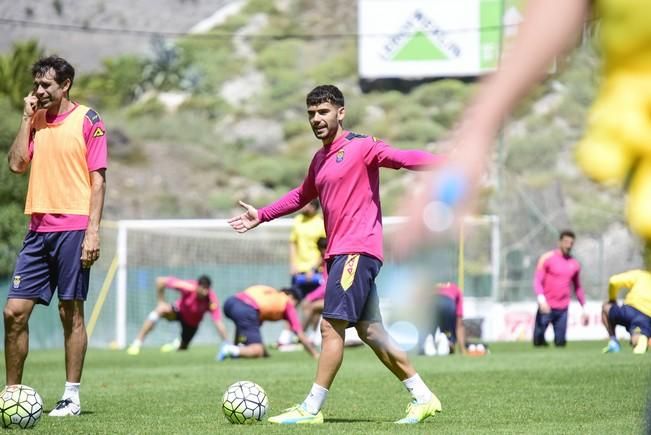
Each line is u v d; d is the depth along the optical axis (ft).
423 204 15.52
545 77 16.63
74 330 79.25
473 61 510.17
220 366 154.20
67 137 77.05
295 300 177.78
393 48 517.96
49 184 77.15
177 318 213.05
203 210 523.70
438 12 512.22
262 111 623.36
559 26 16.48
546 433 66.80
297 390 105.19
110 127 582.35
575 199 469.98
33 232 77.46
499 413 80.84
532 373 122.52
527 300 260.83
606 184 18.70
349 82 641.81
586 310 249.75
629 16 17.76
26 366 158.92
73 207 77.15
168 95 638.53
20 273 77.30
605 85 18.47
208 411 84.02
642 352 167.94
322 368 72.28
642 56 18.02
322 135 70.44
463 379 115.96
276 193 546.26
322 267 204.95
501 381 112.16
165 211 514.68
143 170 545.85
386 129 585.22
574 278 208.33
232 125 610.65
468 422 74.23
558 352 179.01
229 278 295.69
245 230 74.38
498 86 16.46
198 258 317.22
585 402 88.99
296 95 636.48
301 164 569.64
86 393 103.30
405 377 73.26
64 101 78.02
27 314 77.51
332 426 70.79
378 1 518.78
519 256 261.03
